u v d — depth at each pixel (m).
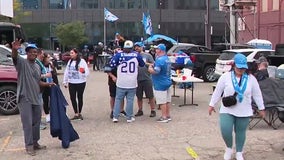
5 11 18.83
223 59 19.11
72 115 11.89
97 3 62.19
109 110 12.71
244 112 6.99
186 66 16.97
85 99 15.11
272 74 13.03
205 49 23.83
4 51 12.31
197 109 12.59
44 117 11.02
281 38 28.86
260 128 9.88
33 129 8.15
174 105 13.38
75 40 56.34
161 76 10.60
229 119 7.02
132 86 10.70
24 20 60.50
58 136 8.43
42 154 7.95
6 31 20.22
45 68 10.20
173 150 8.10
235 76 6.96
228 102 6.88
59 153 8.00
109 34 61.94
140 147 8.34
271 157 7.62
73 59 11.12
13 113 12.13
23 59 7.85
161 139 8.97
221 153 7.88
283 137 9.03
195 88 18.22
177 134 9.41
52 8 61.66
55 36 60.88
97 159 7.60
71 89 11.13
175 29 63.53
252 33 31.45
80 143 8.73
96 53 31.48
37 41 61.59
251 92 7.04
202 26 64.25
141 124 10.55
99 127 10.27
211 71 21.09
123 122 10.84
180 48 23.42
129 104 10.77
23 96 7.84
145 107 13.12
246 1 28.25
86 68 11.17
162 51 10.60
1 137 9.42
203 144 8.52
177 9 63.53
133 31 62.50
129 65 10.59
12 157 7.79
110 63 10.81
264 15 30.73
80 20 61.16
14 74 12.02
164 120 10.76
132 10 62.31
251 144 8.48
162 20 63.03
